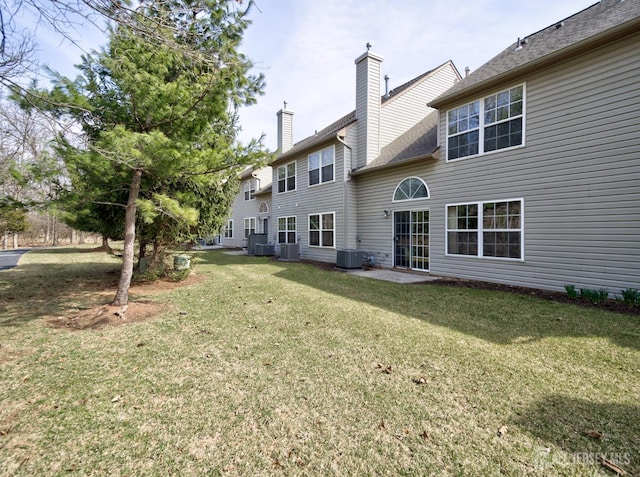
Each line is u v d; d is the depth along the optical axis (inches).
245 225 878.4
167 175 191.8
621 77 220.1
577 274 242.4
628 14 230.5
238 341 155.3
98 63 177.2
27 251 714.2
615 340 153.3
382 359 134.3
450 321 186.5
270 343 152.6
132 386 112.3
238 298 246.2
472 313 202.8
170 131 199.9
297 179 569.0
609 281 226.4
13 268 420.2
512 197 282.0
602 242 229.8
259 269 418.3
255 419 93.7
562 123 249.1
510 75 272.5
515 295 250.4
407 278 339.0
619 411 96.7
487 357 135.4
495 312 204.2
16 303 228.8
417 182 374.0
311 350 144.0
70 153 165.2
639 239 213.6
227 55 172.9
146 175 222.2
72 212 192.5
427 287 289.6
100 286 294.7
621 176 220.5
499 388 110.2
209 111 198.5
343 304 227.0
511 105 282.8
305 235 546.9
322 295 257.1
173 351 143.0
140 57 175.9
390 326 177.5
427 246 367.6
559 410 97.4
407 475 73.3
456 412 96.7
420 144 398.9
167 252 346.0
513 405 100.2
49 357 136.1
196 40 168.6
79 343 152.3
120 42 168.7
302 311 208.7
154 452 80.3
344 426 90.6
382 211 422.9
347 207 456.8
